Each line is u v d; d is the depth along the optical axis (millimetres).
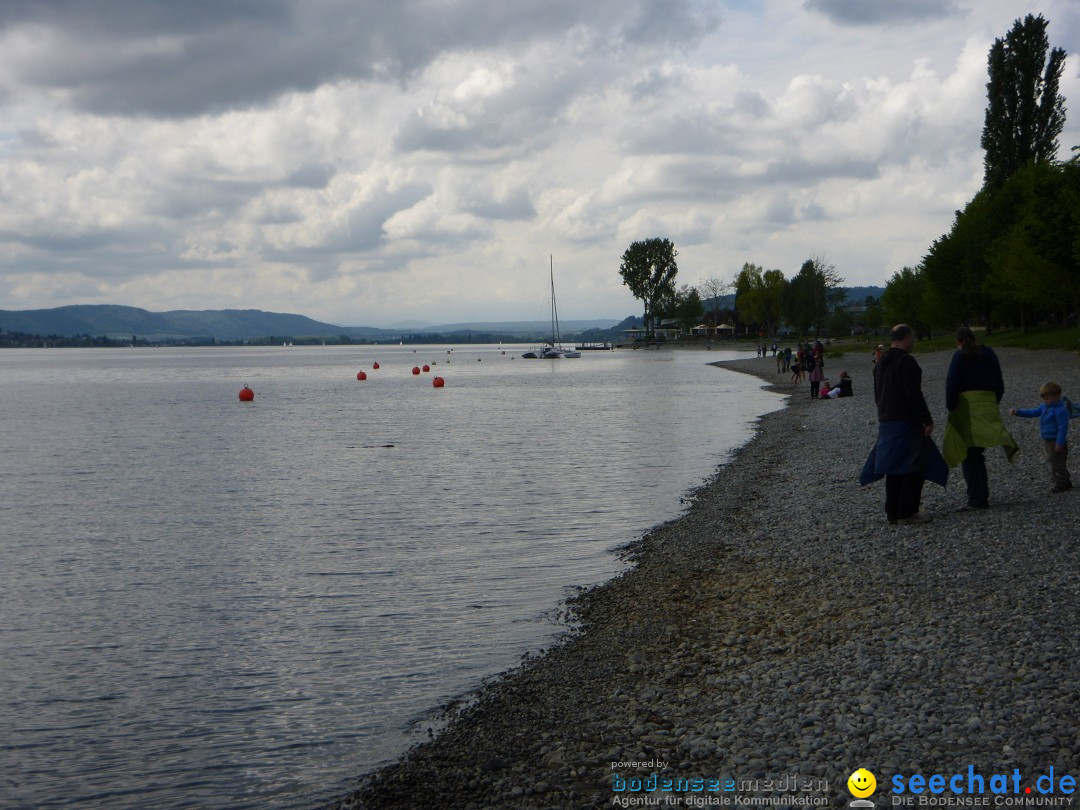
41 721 9422
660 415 45719
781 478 21922
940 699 7352
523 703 9094
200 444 39094
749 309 176750
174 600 14023
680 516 18781
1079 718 6695
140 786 7977
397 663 10711
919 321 105688
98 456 35188
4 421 52688
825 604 10805
